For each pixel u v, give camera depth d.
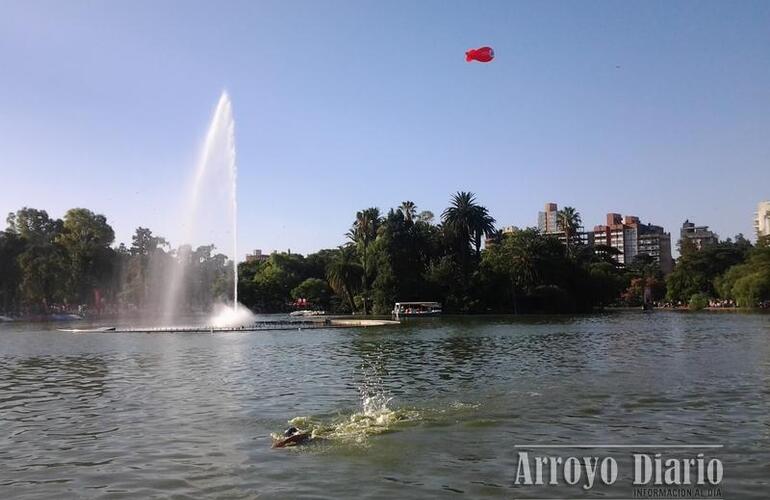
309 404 24.36
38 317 136.25
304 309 169.25
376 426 20.06
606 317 113.00
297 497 13.43
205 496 13.62
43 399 26.91
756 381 28.67
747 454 16.41
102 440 18.92
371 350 49.12
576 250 172.62
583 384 28.55
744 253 168.38
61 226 154.62
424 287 139.88
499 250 145.25
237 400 25.56
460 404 23.77
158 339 65.75
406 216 172.00
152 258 141.00
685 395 25.16
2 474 15.57
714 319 98.19
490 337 62.28
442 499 13.27
